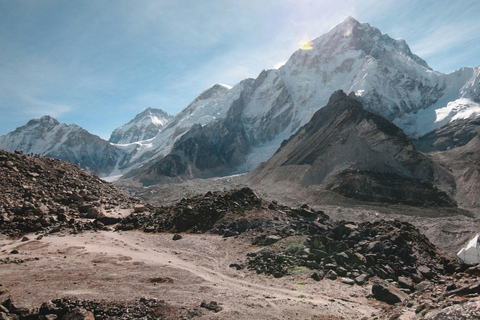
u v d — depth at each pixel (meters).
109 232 34.41
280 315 15.11
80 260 24.00
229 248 27.31
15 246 27.88
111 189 52.16
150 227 35.69
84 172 54.69
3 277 20.06
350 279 20.56
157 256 25.69
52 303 15.21
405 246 25.16
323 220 31.12
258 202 38.41
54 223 35.81
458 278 21.17
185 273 21.33
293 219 33.19
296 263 22.70
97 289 18.20
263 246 26.66
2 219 33.62
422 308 13.62
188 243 29.27
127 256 25.33
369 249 24.17
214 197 39.50
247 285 19.56
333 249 24.36
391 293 17.47
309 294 18.20
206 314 14.92
